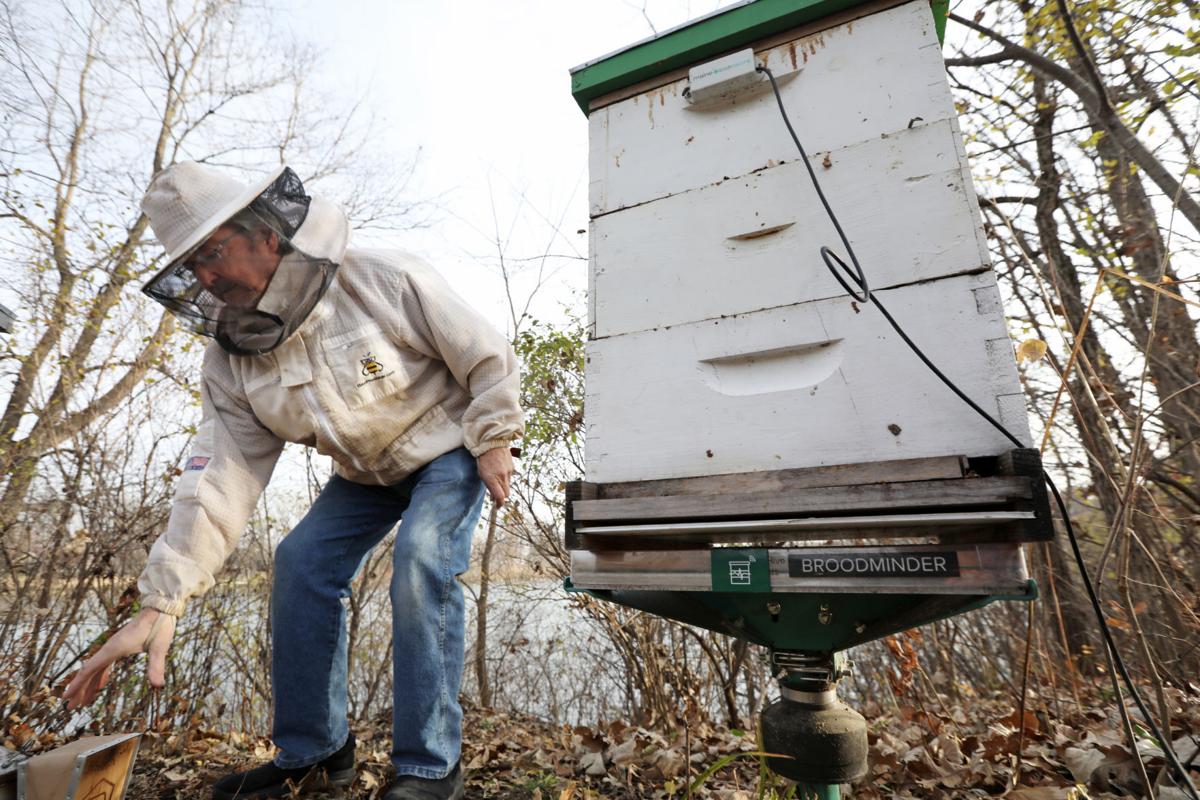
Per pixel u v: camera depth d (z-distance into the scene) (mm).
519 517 3561
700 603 1416
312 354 1437
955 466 997
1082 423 1803
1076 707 2289
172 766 1959
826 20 1342
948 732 2045
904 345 1104
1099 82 3611
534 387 3861
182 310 1382
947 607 1083
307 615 1506
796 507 1050
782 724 1195
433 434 1554
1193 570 2811
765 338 1222
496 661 4473
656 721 2715
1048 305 1624
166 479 3539
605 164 1517
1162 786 1410
